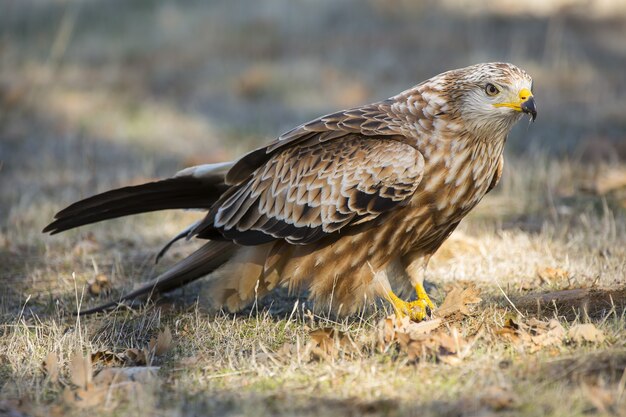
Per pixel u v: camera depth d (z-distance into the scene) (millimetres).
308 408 8086
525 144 19969
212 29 30766
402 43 28047
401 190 10125
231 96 24781
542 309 10453
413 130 10336
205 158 19484
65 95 24828
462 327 9977
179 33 30766
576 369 8453
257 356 9430
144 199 11602
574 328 9203
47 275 13203
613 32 28359
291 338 10094
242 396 8445
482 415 7652
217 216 11094
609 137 20062
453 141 10211
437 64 25906
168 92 25297
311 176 10516
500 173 10953
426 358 8984
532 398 7914
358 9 31938
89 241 14578
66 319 11406
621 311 10203
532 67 25141
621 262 12109
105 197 11414
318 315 11148
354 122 10492
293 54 27844
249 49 28547
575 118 21578
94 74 27000
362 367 8852
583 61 25719
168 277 11617
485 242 13469
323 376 8750
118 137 21688
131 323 11070
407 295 11383
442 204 10320
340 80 25203
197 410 8227
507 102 10031
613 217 14609
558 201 15945
